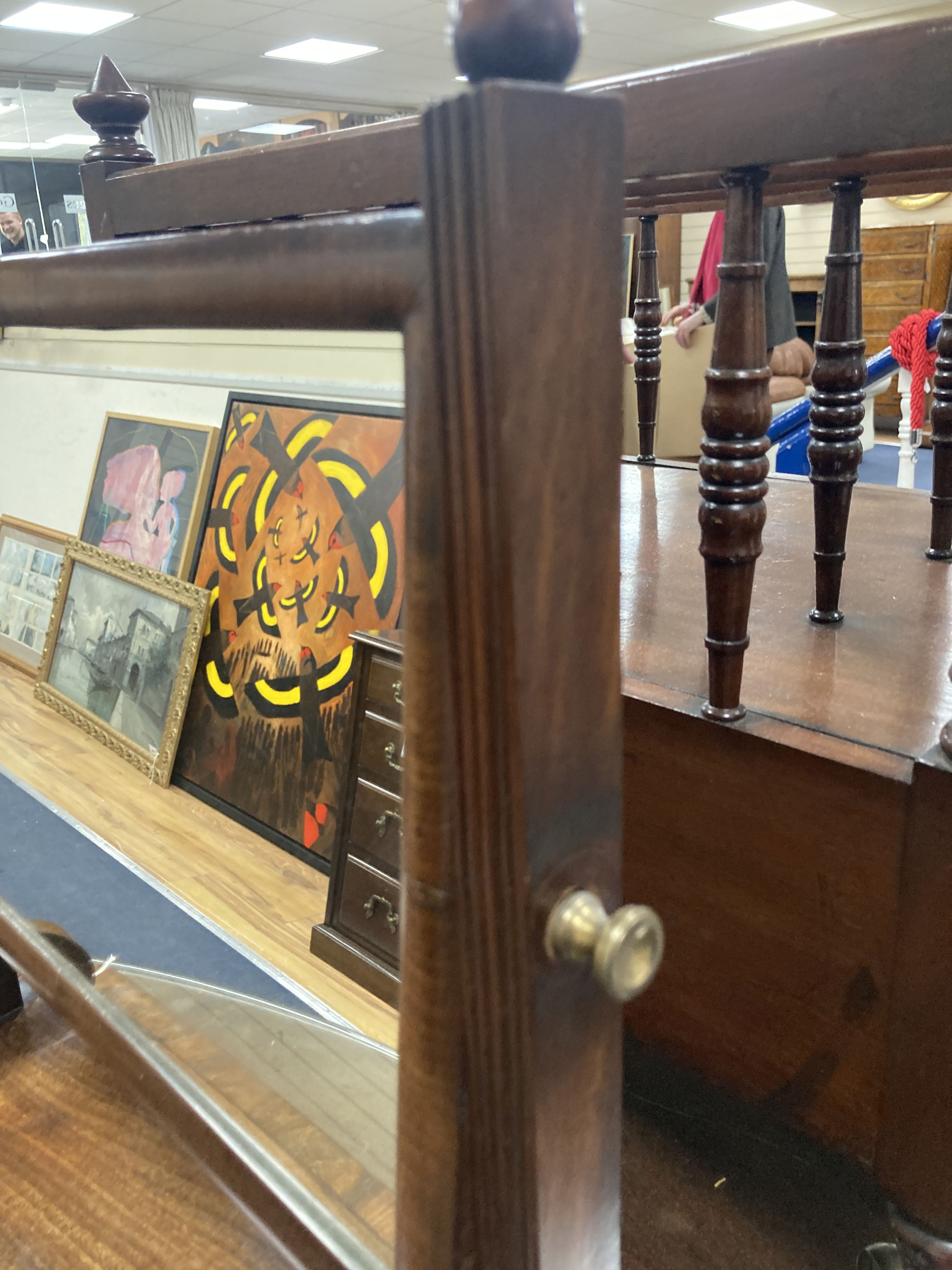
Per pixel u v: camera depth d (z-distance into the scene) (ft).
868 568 3.92
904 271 21.65
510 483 0.98
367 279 1.03
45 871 2.76
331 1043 1.86
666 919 2.95
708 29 23.45
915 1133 2.42
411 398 1.04
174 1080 1.92
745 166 2.23
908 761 2.37
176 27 20.75
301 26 21.21
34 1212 2.15
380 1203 1.60
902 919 2.32
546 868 1.12
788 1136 3.45
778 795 2.56
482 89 0.88
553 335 0.97
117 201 4.18
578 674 1.09
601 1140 1.33
